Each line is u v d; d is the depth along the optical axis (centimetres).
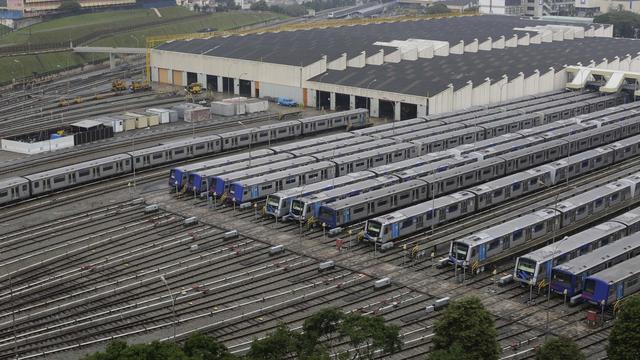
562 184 11238
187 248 8856
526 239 8606
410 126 13525
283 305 7400
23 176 10781
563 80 17838
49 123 15412
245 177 10569
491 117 14200
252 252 8731
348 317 5859
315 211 9512
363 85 16138
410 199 10038
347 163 11219
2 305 7481
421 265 8338
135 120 14712
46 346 6656
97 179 11362
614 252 7719
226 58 18200
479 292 7669
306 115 16112
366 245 8906
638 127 13975
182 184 10812
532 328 6931
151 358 5297
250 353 5647
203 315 7206
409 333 6788
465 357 5450
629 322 5747
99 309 7375
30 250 8881
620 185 10088
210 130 14712
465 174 10706
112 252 8788
